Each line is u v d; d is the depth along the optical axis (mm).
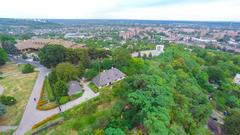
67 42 141125
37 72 89312
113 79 71812
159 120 33750
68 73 69625
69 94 62125
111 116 42312
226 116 54125
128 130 38812
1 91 66625
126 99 45781
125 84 50406
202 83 71938
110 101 51562
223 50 189000
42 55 89438
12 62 109062
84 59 84188
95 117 45719
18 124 47531
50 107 54812
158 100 38969
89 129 40188
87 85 71312
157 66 67688
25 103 58062
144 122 34500
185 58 86188
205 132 43156
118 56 82875
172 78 55562
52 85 68312
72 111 51094
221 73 80750
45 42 141125
